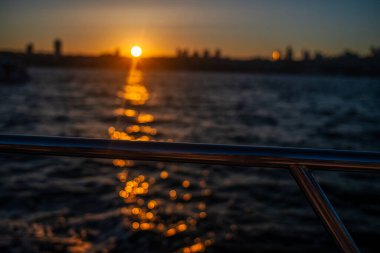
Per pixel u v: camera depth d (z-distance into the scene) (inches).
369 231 322.0
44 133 1135.0
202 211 374.0
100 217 323.6
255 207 391.2
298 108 2343.8
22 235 267.1
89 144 34.4
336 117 1804.9
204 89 5132.9
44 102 2287.2
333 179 522.0
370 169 32.0
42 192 405.7
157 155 33.5
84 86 4916.3
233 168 591.5
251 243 294.0
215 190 466.3
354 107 2576.3
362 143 1028.5
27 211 329.1
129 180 502.9
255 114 1867.6
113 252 257.0
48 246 251.8
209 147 33.4
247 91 4665.4
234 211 376.2
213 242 294.7
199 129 1288.1
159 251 271.6
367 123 1547.7
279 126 1392.7
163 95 3683.6
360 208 393.7
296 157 32.3
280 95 3905.0
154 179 519.5
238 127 1347.2
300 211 375.9
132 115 1756.9
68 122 1411.2
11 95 2790.4
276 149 33.0
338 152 32.7
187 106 2356.1
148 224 319.9
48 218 311.0
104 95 3351.4
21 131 1148.5
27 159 599.2
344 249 31.1
